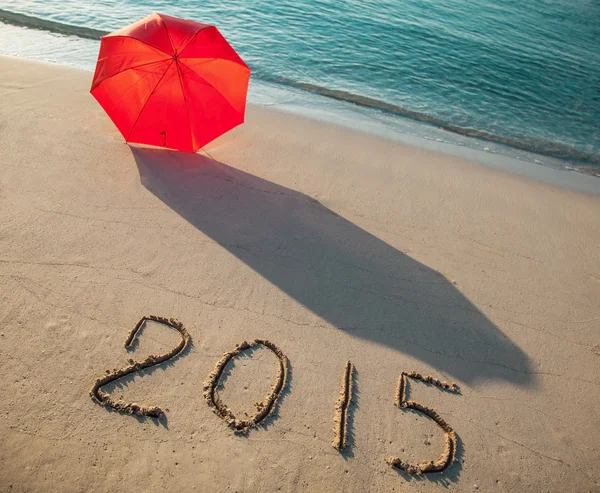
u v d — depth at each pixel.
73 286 4.58
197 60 5.91
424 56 11.80
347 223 5.94
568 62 13.05
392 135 8.23
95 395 3.81
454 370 4.49
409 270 5.43
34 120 6.61
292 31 11.82
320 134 7.73
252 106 8.31
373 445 3.81
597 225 6.68
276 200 6.07
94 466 3.40
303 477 3.54
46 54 8.99
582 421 4.25
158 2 12.16
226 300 4.73
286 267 5.19
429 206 6.50
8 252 4.75
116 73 5.72
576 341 4.95
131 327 4.34
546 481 3.79
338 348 4.49
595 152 9.02
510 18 15.79
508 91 10.94
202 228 5.46
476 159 7.95
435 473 3.73
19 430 3.50
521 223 6.49
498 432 4.06
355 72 10.54
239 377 4.13
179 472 3.45
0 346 3.98
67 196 5.51
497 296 5.31
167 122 6.02
